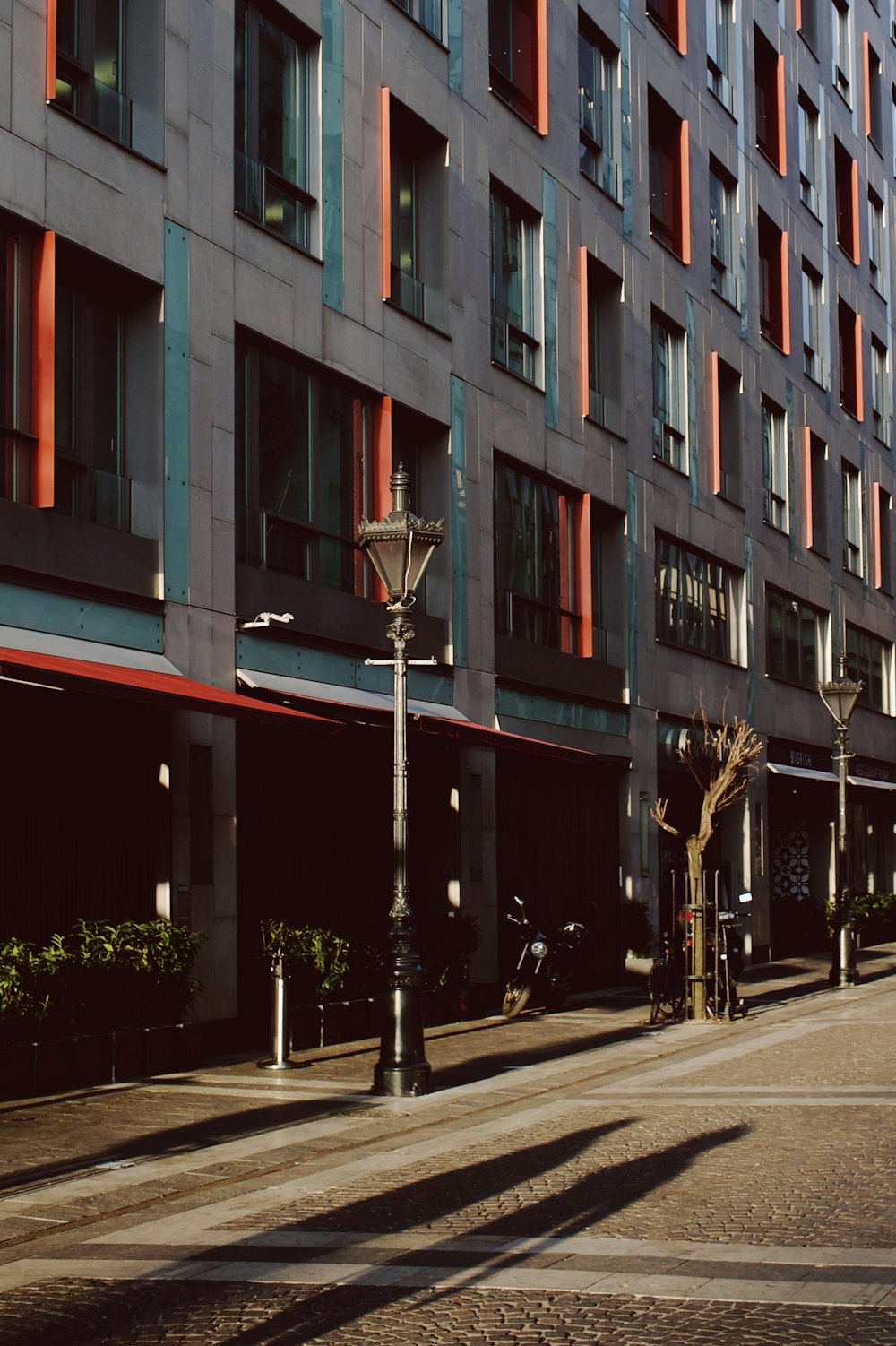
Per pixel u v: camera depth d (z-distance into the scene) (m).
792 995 24.77
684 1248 7.85
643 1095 13.67
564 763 25.14
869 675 43.62
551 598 25.22
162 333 16.22
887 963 32.53
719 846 32.22
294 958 17.00
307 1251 8.05
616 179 28.16
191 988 15.28
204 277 16.94
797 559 37.25
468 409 22.47
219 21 17.45
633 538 27.95
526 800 23.78
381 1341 6.42
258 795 17.66
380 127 20.56
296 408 18.77
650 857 27.92
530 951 20.81
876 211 46.19
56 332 15.38
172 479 16.25
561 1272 7.45
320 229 19.17
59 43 15.45
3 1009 13.00
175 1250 8.14
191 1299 7.15
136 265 15.95
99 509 15.77
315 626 18.66
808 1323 6.48
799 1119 12.03
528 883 23.62
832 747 39.31
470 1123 12.27
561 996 21.59
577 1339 6.34
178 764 15.98
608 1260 7.65
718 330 32.78
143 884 15.75
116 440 16.17
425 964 19.44
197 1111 12.57
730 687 32.62
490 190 23.67
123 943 14.56
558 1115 12.63
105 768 15.41
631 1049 17.17
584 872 25.64
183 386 16.50
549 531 25.23
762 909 33.09
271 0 18.45
